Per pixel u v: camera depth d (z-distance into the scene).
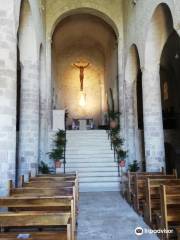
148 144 9.94
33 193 5.00
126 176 8.92
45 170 11.05
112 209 7.54
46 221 3.02
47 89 14.10
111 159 12.90
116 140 13.53
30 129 9.88
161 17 9.34
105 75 21.88
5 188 5.86
